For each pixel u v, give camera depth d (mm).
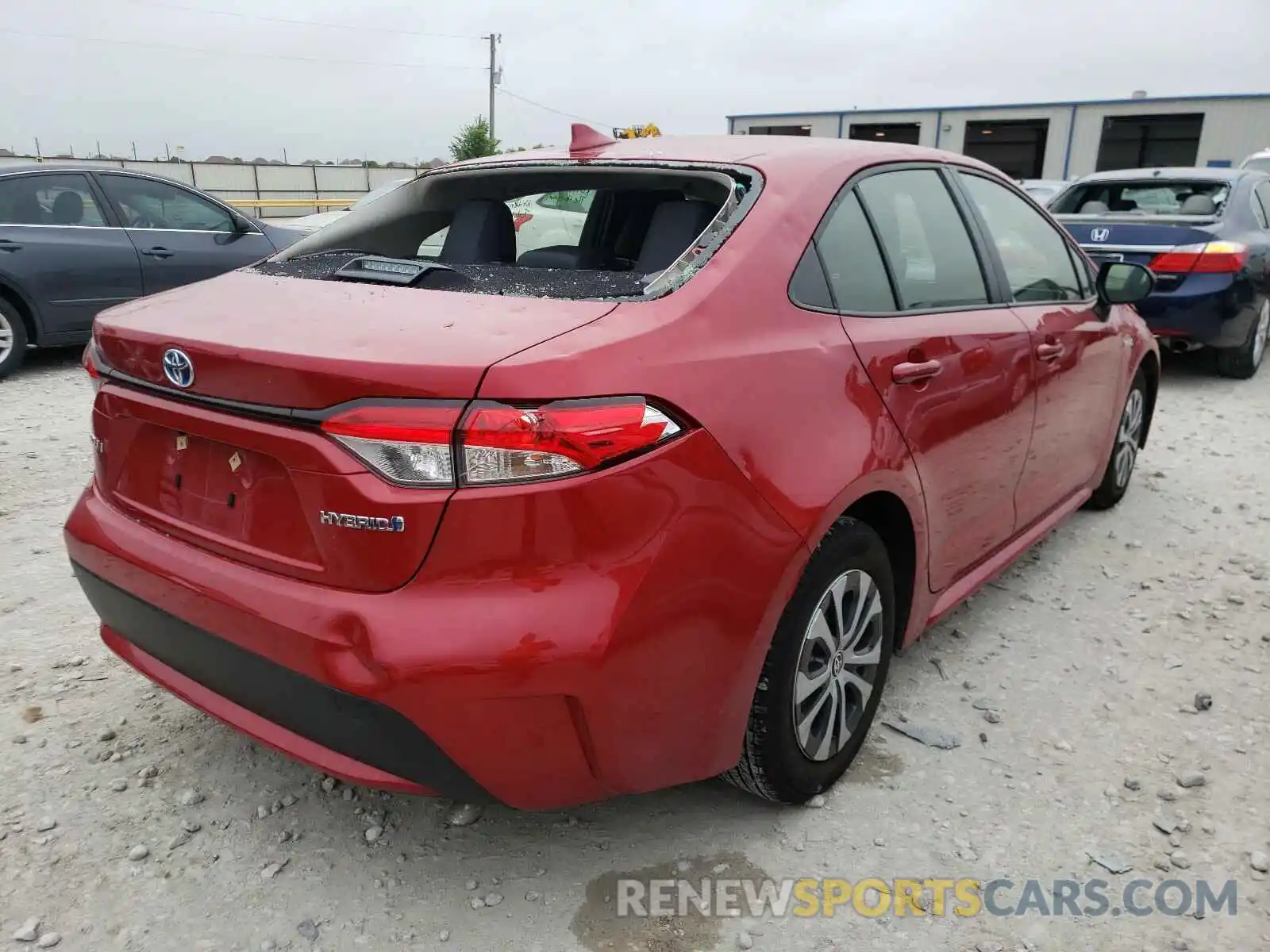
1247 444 5770
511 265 2656
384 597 1778
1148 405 4727
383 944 2029
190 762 2611
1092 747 2748
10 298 7070
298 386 1801
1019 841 2361
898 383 2430
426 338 1832
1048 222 3637
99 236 7383
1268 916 2131
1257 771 2637
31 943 1999
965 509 2865
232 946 2014
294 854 2285
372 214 3041
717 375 1965
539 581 1756
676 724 1968
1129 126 37656
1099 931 2090
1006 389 2953
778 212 2305
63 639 3227
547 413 1710
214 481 2031
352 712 1804
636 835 2363
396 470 1730
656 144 2748
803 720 2311
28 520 4234
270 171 35844
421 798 2494
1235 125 35000
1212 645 3342
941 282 2824
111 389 2229
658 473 1826
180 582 2037
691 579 1892
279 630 1854
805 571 2186
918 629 2787
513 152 3062
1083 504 4473
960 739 2777
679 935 2066
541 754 1840
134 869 2217
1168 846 2350
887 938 2070
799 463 2088
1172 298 6957
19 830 2326
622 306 1981
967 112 38000
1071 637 3395
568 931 2070
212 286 2455
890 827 2406
